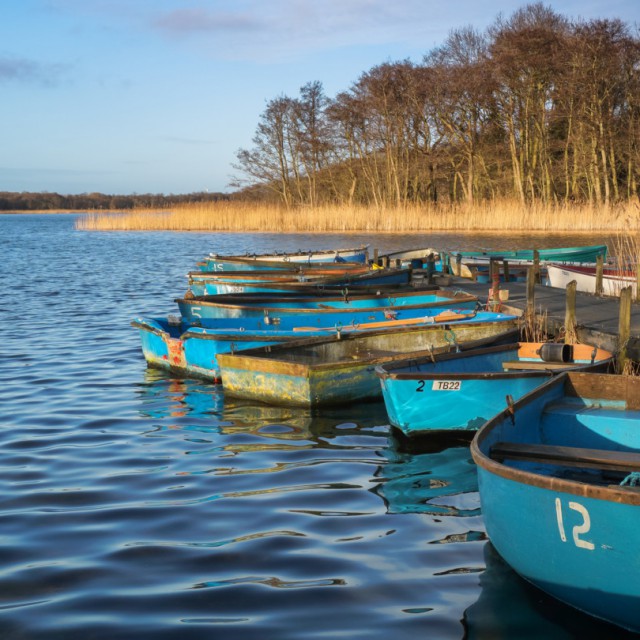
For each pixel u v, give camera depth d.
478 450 5.12
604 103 45.34
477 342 9.60
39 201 195.75
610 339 10.87
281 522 6.04
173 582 5.02
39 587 4.96
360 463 7.59
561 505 4.42
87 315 18.14
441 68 48.81
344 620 4.53
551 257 23.17
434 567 5.23
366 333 10.88
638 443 6.33
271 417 9.33
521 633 4.40
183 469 7.39
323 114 57.53
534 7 47.28
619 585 4.31
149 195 102.19
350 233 43.38
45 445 8.19
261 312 13.57
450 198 59.28
